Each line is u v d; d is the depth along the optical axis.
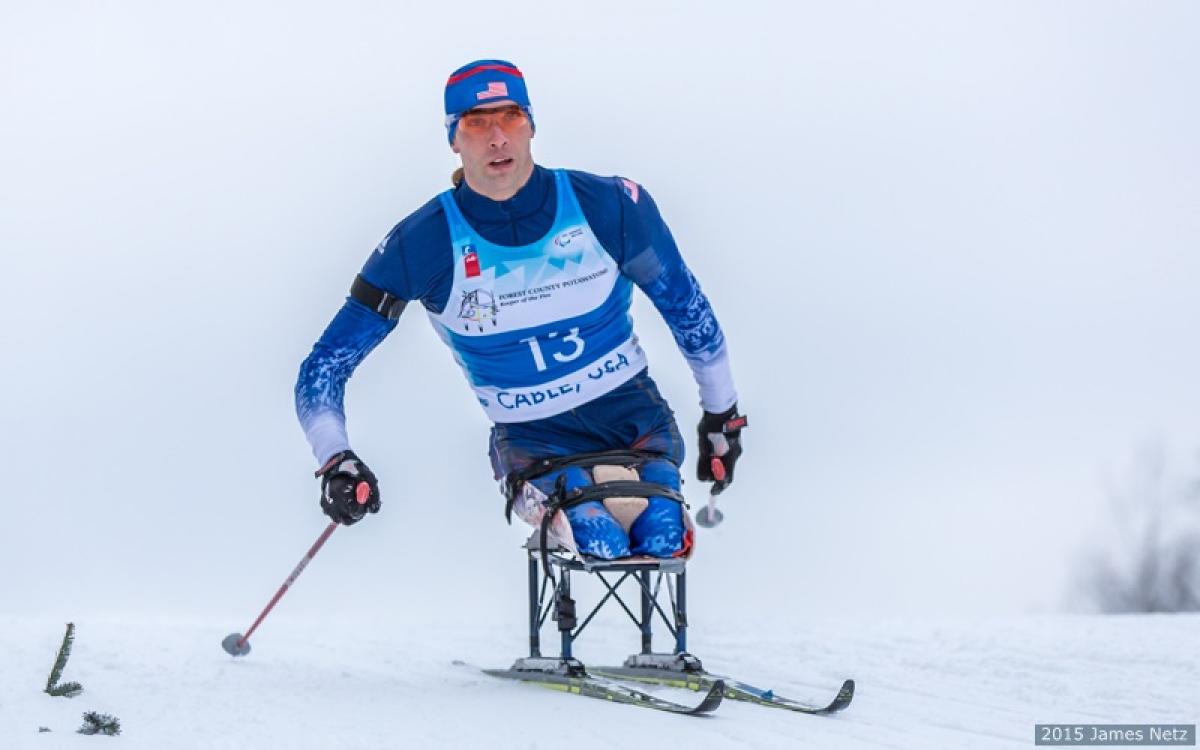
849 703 13.34
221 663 16.80
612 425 15.73
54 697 13.76
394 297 15.12
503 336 15.22
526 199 14.83
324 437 14.98
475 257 14.91
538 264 14.95
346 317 15.27
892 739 12.08
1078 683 14.50
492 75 14.49
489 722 12.91
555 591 15.32
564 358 15.38
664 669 15.22
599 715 13.20
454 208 14.96
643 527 14.95
